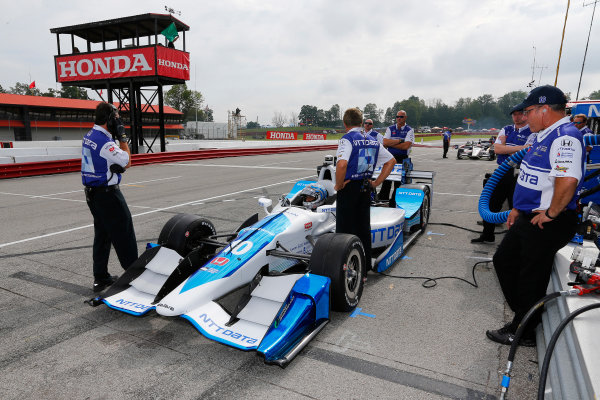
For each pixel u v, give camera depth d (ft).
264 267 11.46
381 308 11.83
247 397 7.89
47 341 10.04
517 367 8.84
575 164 7.86
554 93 8.46
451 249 17.67
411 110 540.52
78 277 14.38
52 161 49.39
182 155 67.77
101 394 8.02
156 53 62.80
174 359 9.27
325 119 500.74
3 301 12.38
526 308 9.44
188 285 10.23
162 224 22.00
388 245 15.76
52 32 69.10
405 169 22.77
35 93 296.51
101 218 12.51
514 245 9.63
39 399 7.88
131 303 10.63
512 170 16.93
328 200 15.01
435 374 8.61
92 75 67.41
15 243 18.66
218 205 27.50
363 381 8.38
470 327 10.66
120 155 11.97
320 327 10.05
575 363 6.81
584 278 8.82
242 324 9.36
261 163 63.31
